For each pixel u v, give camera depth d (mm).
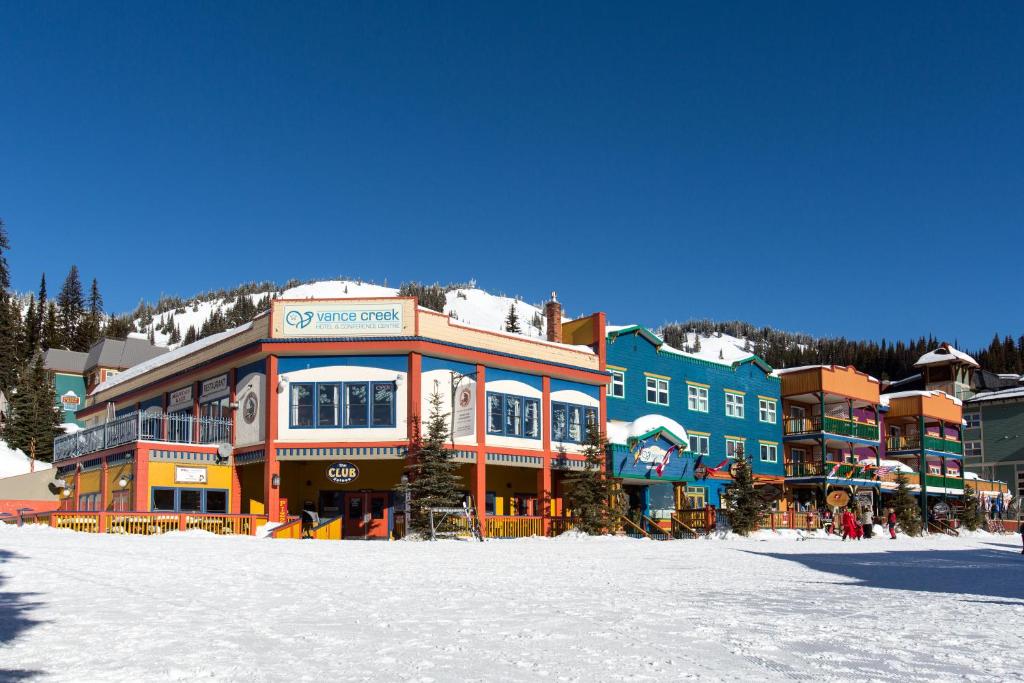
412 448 36188
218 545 25000
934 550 34750
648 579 18109
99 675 7918
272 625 10852
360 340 36906
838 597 15195
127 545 23516
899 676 8078
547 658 8828
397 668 8281
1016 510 72188
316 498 39344
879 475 60656
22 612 11688
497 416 39562
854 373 60312
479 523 36562
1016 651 9555
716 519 43094
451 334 38562
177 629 10461
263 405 37594
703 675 8031
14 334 132500
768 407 58094
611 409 47094
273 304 37500
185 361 44094
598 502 39031
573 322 47312
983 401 83750
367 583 16016
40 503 47750
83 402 97562
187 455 37500
